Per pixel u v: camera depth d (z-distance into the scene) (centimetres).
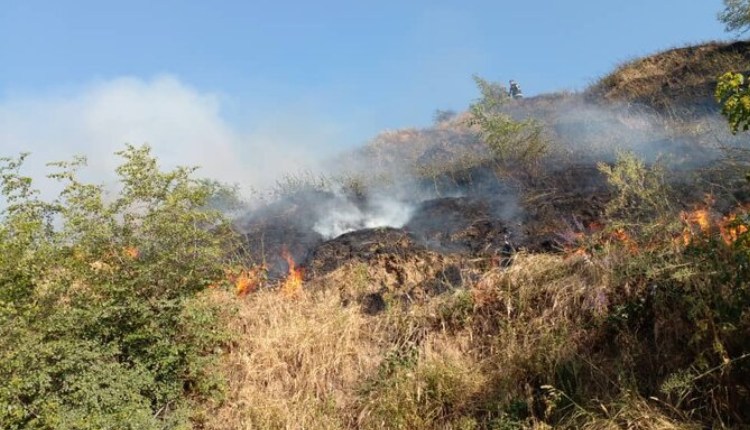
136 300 588
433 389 569
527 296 622
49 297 541
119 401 527
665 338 525
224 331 636
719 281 493
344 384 618
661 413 474
